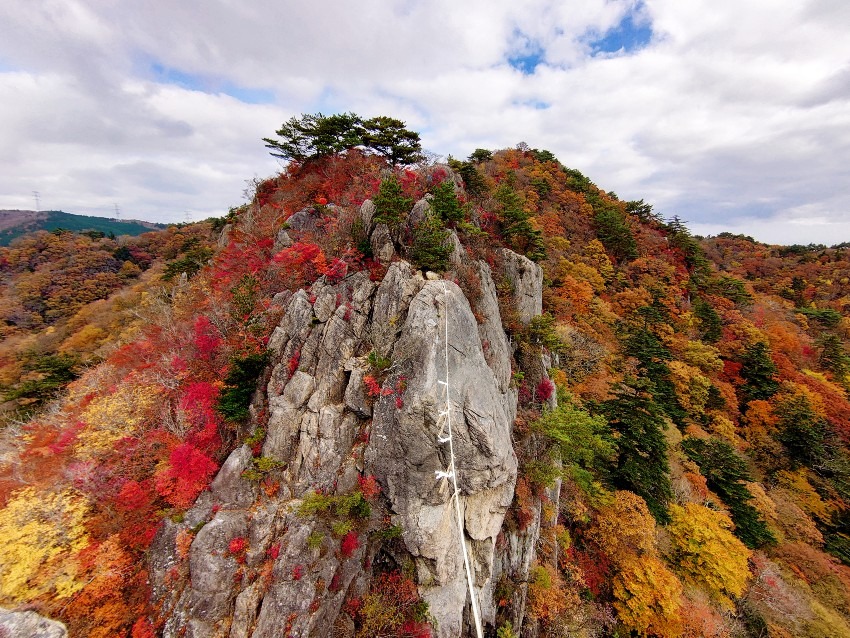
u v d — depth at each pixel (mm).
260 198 33219
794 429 41812
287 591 14055
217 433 17516
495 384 20000
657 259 64000
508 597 19594
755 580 26734
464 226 23844
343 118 31250
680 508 26922
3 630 11898
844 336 68125
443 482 16609
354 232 21766
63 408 22156
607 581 24250
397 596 16156
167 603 13602
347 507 15695
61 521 14289
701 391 43562
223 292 24172
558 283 50281
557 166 82250
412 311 17875
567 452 24781
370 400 17703
